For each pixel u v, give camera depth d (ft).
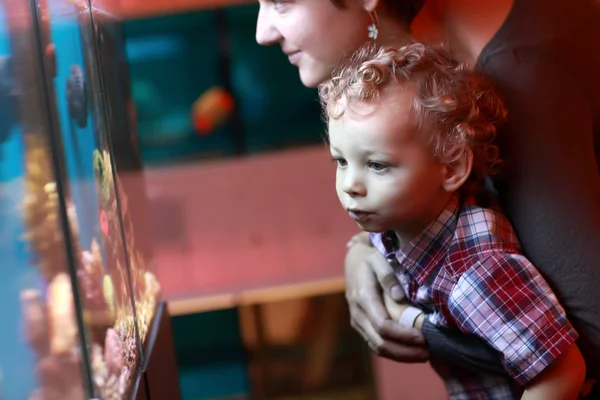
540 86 3.10
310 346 9.20
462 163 3.02
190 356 9.16
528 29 3.17
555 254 3.06
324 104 3.23
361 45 3.44
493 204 3.29
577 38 3.20
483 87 3.06
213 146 9.79
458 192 3.21
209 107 9.66
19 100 2.42
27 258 2.42
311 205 9.83
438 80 2.96
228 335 9.17
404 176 2.95
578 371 2.96
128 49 9.37
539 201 3.08
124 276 3.45
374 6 3.36
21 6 2.44
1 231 2.35
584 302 3.03
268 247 9.80
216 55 9.51
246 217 9.80
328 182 9.82
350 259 3.91
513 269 3.00
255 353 9.19
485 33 3.25
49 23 2.64
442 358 3.42
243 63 9.57
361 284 3.64
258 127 9.79
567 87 3.11
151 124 9.66
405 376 9.21
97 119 3.24
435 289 3.18
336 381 9.26
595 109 3.22
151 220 9.68
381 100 2.91
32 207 2.45
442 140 2.94
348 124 2.95
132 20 9.29
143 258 4.27
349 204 3.05
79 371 2.57
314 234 9.84
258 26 3.59
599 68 3.23
